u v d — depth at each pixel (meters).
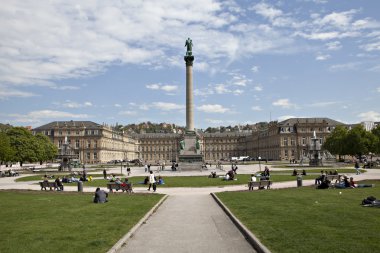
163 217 27.59
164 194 42.41
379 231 19.81
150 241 20.03
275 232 20.14
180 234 21.72
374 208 27.84
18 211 29.28
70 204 33.56
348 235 18.97
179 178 70.62
